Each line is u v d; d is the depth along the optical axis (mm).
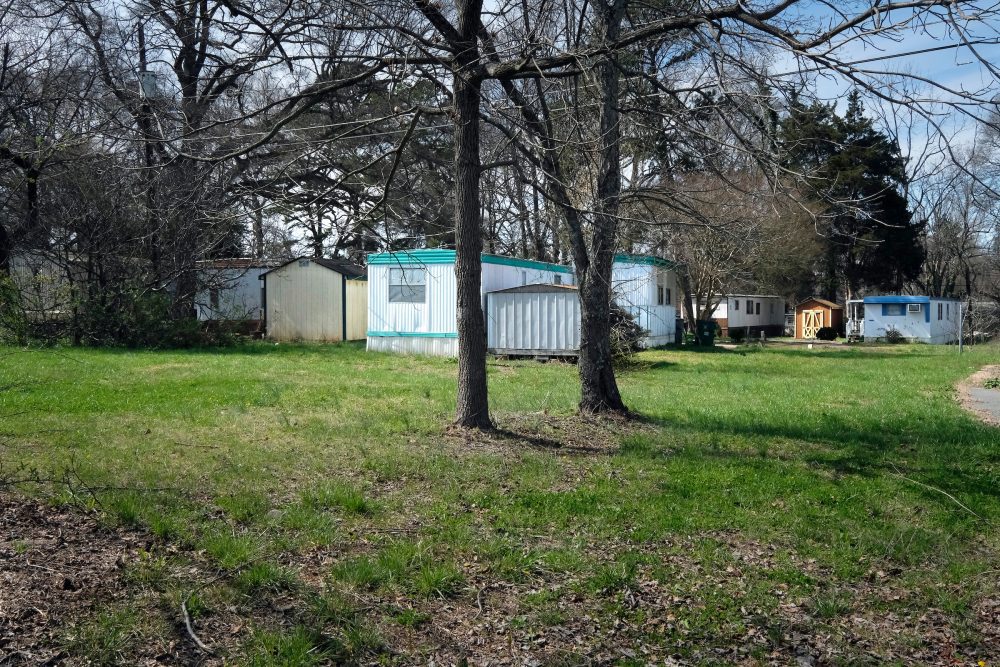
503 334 22438
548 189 10578
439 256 22719
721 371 20734
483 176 11844
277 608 4598
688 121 7762
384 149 12727
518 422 10328
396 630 4484
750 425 10938
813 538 6172
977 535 6422
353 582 4949
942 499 7289
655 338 30094
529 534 5969
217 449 8367
